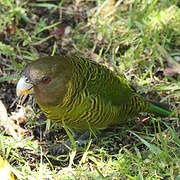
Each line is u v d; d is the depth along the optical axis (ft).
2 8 40.27
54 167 31.07
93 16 40.42
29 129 33.53
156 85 36.06
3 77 35.76
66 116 30.25
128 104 32.58
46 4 40.98
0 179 29.09
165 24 39.47
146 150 31.78
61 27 40.27
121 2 41.47
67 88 29.43
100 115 30.83
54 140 32.99
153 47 37.91
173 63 37.50
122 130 33.63
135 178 28.81
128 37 38.83
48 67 29.01
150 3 40.09
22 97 34.53
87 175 29.71
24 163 31.07
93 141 32.89
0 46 37.60
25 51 37.96
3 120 33.40
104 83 30.81
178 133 33.06
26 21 40.34
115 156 31.09
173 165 30.19
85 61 31.01
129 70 37.01
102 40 39.06
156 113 33.88
